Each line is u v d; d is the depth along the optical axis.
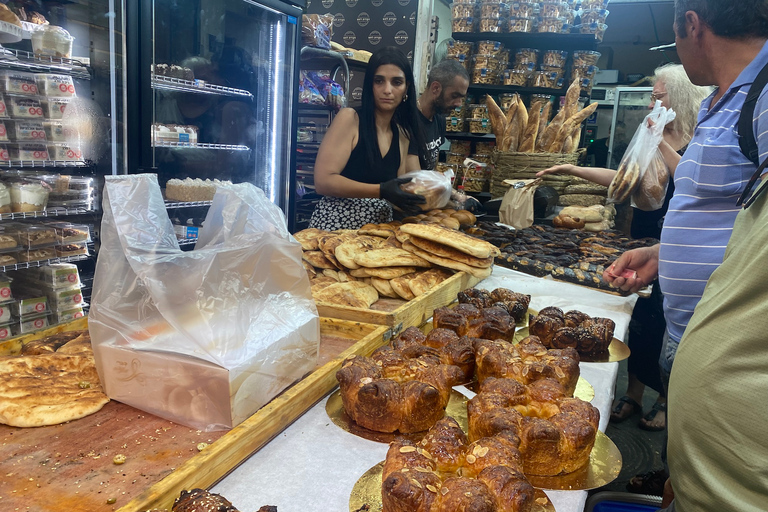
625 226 4.23
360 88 5.13
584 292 2.42
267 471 0.99
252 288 1.16
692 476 1.01
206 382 1.03
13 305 2.47
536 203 3.82
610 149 7.04
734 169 1.50
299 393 1.16
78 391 1.12
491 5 4.96
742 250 0.96
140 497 0.80
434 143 3.66
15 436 1.00
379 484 0.96
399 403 1.12
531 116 4.31
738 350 0.93
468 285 2.24
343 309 1.65
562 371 1.32
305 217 4.48
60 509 0.82
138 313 1.07
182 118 3.10
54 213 2.48
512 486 0.84
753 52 1.46
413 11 5.12
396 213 2.99
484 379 1.31
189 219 3.21
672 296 1.73
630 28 7.65
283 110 3.20
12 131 2.39
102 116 2.48
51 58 2.38
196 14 2.92
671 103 2.88
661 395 3.30
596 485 1.03
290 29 3.11
